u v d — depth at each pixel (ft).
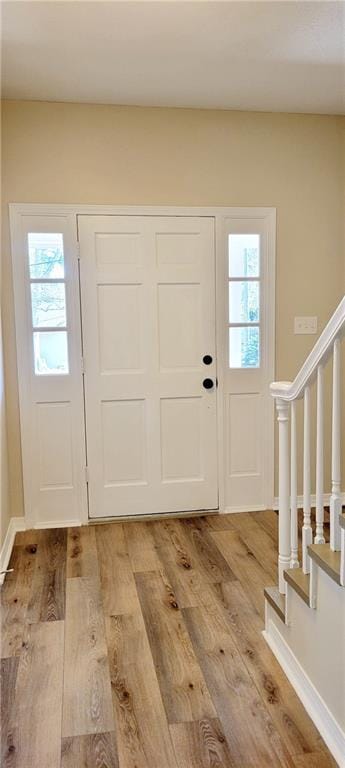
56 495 10.89
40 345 10.51
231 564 9.07
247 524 10.91
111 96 9.89
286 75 9.12
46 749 5.19
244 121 10.78
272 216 11.03
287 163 11.03
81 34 7.61
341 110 10.87
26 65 8.54
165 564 9.11
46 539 10.28
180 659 6.54
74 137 10.20
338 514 5.24
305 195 11.18
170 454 11.26
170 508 11.37
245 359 11.30
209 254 10.87
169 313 10.88
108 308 10.65
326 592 5.22
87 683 6.13
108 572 8.84
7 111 9.94
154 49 8.10
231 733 5.34
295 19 7.34
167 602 7.86
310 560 5.53
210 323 11.03
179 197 10.67
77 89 9.54
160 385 11.02
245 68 8.81
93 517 11.09
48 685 6.10
